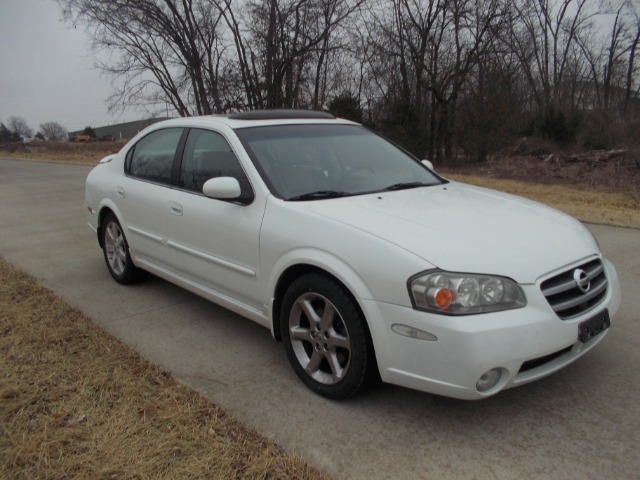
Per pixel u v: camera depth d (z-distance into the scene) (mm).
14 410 2861
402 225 2947
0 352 3533
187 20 29500
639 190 14555
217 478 2354
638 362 3506
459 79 25609
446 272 2592
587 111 26875
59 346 3643
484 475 2463
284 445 2676
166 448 2549
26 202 11172
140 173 4754
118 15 29297
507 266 2682
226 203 3678
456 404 3037
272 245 3271
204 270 3947
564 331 2701
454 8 24766
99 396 3004
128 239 4879
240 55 28125
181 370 3480
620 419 2873
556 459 2562
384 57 26656
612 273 3303
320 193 3531
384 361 2764
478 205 3490
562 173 18688
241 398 3133
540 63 35000
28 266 5969
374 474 2473
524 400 3074
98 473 2377
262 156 3695
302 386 3266
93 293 5008
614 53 36469
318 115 4559
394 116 26281
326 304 3025
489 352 2508
